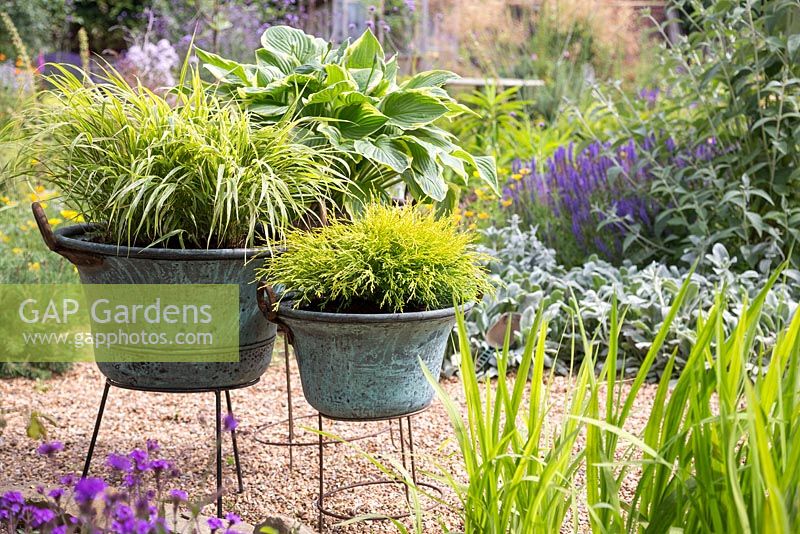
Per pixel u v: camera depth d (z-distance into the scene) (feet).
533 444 4.83
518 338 11.69
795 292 12.14
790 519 4.07
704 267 12.92
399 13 28.04
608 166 15.31
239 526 6.32
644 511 5.03
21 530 5.77
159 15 28.48
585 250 14.55
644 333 11.55
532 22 28.07
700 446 4.55
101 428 9.71
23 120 7.72
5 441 9.18
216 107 7.43
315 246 6.85
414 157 8.30
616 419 5.08
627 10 28.27
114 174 7.02
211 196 6.96
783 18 13.05
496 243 14.08
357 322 6.36
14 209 13.70
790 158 13.19
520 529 4.98
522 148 19.16
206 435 9.50
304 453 8.93
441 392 5.33
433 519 7.36
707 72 13.15
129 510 5.10
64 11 34.96
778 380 4.28
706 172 12.84
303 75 8.29
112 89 7.66
